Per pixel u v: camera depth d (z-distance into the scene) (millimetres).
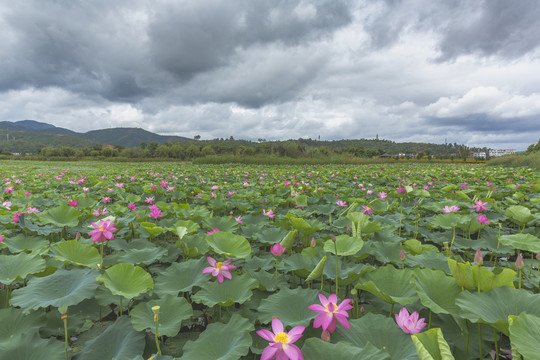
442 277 2355
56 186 11469
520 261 2279
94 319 2863
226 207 7719
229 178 15195
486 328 2283
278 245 2984
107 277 2502
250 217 5828
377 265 4195
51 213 4867
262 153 50469
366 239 4379
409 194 8164
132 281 2541
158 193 9508
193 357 1921
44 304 2242
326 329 1738
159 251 3607
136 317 2232
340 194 9125
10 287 2994
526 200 7875
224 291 2711
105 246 4820
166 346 2408
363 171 19578
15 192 8898
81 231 4977
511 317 1600
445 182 12453
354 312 2729
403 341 1896
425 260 3117
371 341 1931
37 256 3092
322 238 4562
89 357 1986
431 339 1509
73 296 2332
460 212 6000
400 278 2555
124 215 5863
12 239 3842
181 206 6449
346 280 2807
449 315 2404
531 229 4973
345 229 5191
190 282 2953
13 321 2246
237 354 1819
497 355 2010
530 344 1477
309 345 1708
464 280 2145
